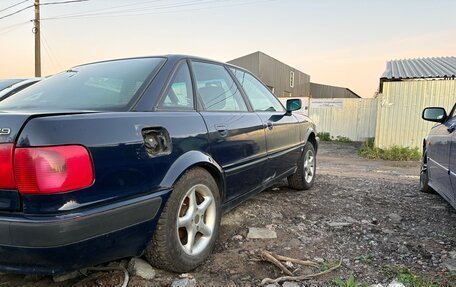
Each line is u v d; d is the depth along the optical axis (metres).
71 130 1.68
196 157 2.39
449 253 2.74
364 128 15.46
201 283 2.26
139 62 2.67
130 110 2.08
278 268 2.48
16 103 2.37
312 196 4.45
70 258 1.67
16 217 1.59
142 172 1.99
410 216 3.69
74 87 2.50
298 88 32.47
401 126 10.89
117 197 1.85
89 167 1.70
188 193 2.36
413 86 10.62
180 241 2.33
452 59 16.31
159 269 2.36
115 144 1.85
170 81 2.48
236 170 2.90
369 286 2.24
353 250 2.80
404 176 6.69
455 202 3.29
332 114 15.98
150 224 2.06
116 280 2.24
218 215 2.70
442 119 4.36
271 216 3.59
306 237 3.06
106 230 1.78
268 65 24.27
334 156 10.80
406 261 2.61
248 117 3.21
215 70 3.12
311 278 2.35
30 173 1.56
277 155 3.71
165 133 2.19
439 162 3.87
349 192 4.71
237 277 2.35
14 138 1.59
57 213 1.60
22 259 1.62
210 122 2.63
